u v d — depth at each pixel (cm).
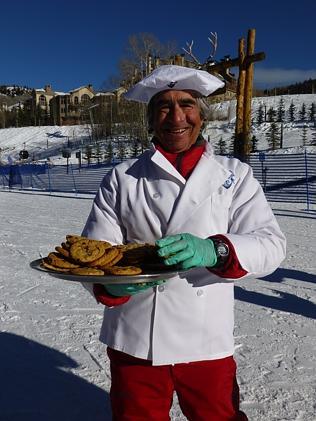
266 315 551
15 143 7150
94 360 437
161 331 202
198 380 204
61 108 9250
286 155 2459
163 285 202
